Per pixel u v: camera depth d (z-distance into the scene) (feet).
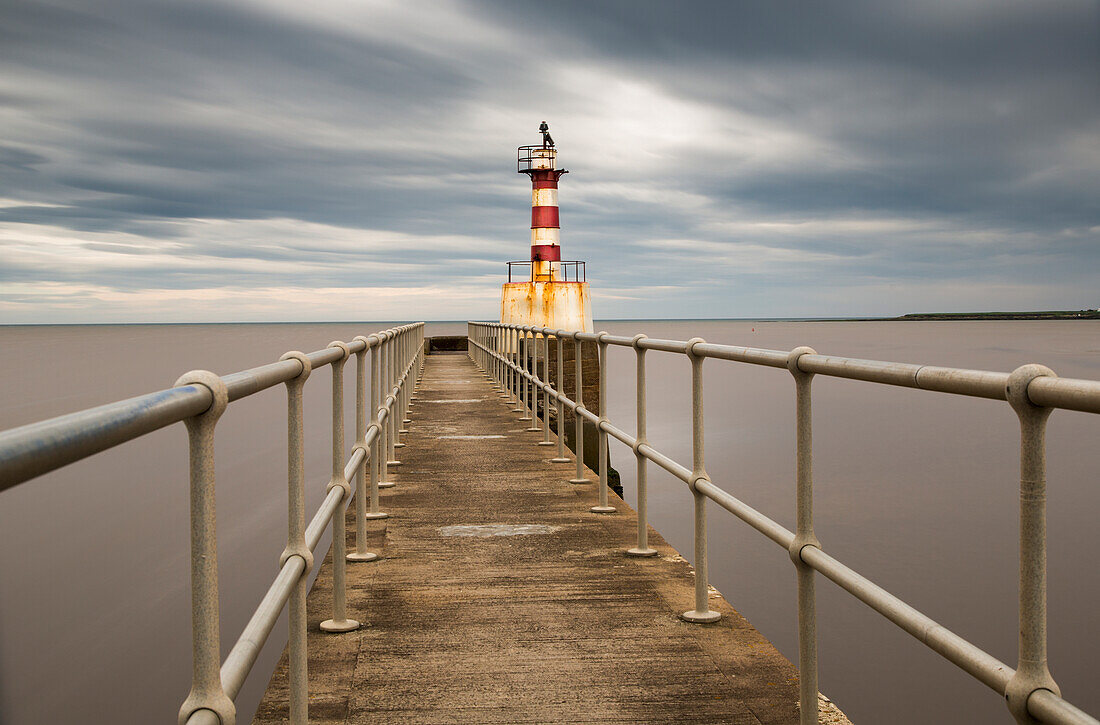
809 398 8.48
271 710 9.53
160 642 31.68
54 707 26.40
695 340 12.12
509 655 11.10
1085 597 40.01
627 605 13.07
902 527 53.31
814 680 8.69
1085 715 4.52
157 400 4.41
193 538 5.37
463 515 19.20
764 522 9.51
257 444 83.41
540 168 94.02
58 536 46.75
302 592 8.71
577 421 22.86
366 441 15.60
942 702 30.22
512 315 93.30
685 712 9.45
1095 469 76.33
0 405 130.93
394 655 11.13
